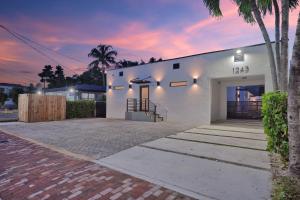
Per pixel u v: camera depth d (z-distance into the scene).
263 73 9.80
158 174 3.63
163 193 2.91
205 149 5.38
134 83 15.27
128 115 14.45
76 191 3.01
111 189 3.06
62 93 24.47
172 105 13.21
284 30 6.35
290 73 3.12
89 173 3.72
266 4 7.51
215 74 11.39
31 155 4.93
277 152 4.18
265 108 4.52
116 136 7.39
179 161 4.38
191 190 2.98
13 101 33.50
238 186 3.08
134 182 3.31
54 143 6.25
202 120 11.84
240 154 4.84
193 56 12.28
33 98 12.58
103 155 4.89
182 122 12.29
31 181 3.39
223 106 13.80
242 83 13.05
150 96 14.41
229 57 10.90
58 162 4.38
